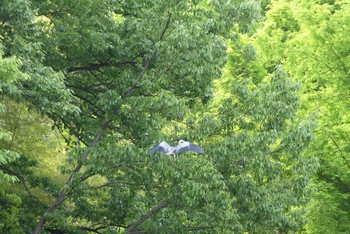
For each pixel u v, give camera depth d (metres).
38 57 22.64
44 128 29.52
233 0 23.47
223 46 23.25
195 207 22.16
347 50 30.73
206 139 22.81
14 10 22.30
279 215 22.45
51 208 24.28
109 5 26.22
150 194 23.52
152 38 24.56
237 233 22.11
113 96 23.47
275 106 22.44
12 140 28.66
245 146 22.09
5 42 23.14
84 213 26.56
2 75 17.47
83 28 25.20
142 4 26.61
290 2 39.59
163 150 14.50
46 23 26.59
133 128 25.05
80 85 27.89
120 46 25.81
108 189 27.95
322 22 31.95
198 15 23.56
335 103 30.66
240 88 22.80
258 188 22.19
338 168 29.56
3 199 26.30
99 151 22.86
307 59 31.42
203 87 24.30
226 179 22.42
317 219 29.56
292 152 22.75
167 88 24.22
